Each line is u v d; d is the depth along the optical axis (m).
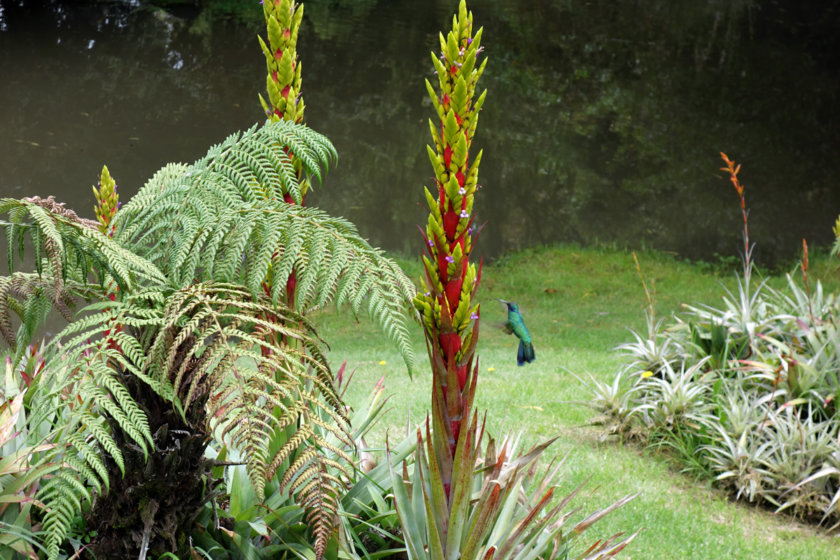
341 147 16.12
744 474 5.53
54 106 16.53
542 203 15.20
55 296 2.43
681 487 5.67
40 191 12.23
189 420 2.34
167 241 2.51
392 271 2.42
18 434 2.64
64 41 21.11
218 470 2.76
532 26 25.00
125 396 2.08
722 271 13.04
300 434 2.17
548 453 5.99
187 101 17.61
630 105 19.72
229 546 2.57
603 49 23.36
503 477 2.65
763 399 5.81
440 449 2.30
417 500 2.52
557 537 2.85
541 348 9.16
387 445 2.62
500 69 21.17
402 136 16.78
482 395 7.24
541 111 19.02
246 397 2.09
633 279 12.34
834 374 5.95
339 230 2.51
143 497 2.27
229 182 2.57
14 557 2.33
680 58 23.09
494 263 12.98
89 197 12.21
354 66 20.52
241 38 22.55
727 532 4.97
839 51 24.08
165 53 20.88
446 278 2.20
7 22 22.28
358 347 8.84
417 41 22.86
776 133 18.69
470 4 27.14
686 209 15.38
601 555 2.86
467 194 2.17
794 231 14.68
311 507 2.50
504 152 16.97
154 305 2.38
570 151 17.20
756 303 6.95
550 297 11.52
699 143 18.05
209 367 2.10
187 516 2.38
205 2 25.73
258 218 2.41
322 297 2.29
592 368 8.23
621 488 5.46
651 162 17.06
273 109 2.87
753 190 16.27
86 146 14.52
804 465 5.48
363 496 2.91
